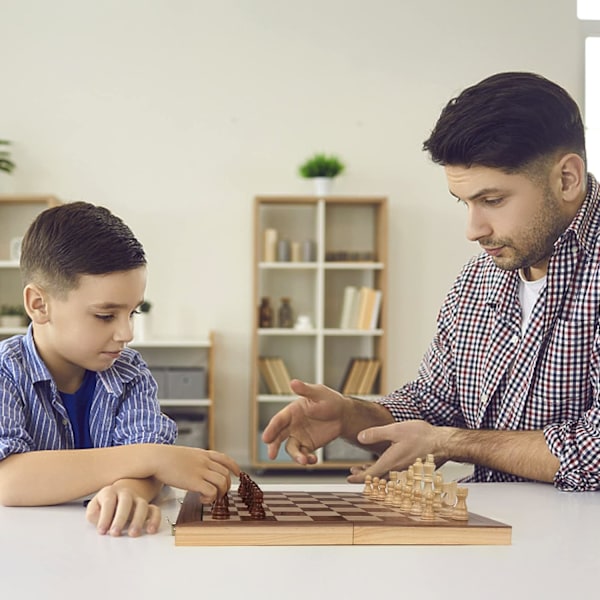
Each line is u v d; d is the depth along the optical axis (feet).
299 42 18.24
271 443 4.70
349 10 18.30
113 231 4.05
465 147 4.04
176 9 18.06
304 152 18.26
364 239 18.37
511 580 2.39
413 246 18.40
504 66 18.49
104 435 4.48
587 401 4.78
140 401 4.50
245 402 18.19
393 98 18.38
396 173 18.39
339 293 18.37
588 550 2.80
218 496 3.51
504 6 18.44
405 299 18.39
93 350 4.13
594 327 4.69
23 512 3.41
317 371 17.29
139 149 18.04
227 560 2.59
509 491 4.17
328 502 3.51
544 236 4.30
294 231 18.28
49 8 17.90
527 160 4.07
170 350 18.02
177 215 18.10
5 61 17.81
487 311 5.22
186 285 18.11
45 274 4.05
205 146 18.12
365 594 2.22
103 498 3.14
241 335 18.19
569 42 18.52
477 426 5.18
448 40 18.44
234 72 18.15
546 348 4.83
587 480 4.17
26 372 4.20
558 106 4.12
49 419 4.23
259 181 18.21
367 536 2.85
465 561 2.62
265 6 18.17
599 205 4.75
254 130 18.20
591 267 4.68
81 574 2.41
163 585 2.29
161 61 18.06
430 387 5.49
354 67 18.31
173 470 3.44
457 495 3.04
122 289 4.02
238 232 18.19
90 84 17.97
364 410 5.03
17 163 17.84
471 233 4.28
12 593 2.21
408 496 3.29
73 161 17.93
